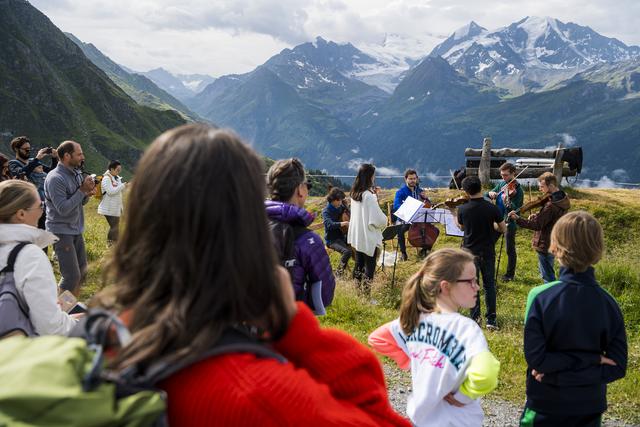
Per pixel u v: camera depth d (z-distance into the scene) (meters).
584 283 3.62
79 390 0.98
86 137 199.38
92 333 1.14
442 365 3.44
